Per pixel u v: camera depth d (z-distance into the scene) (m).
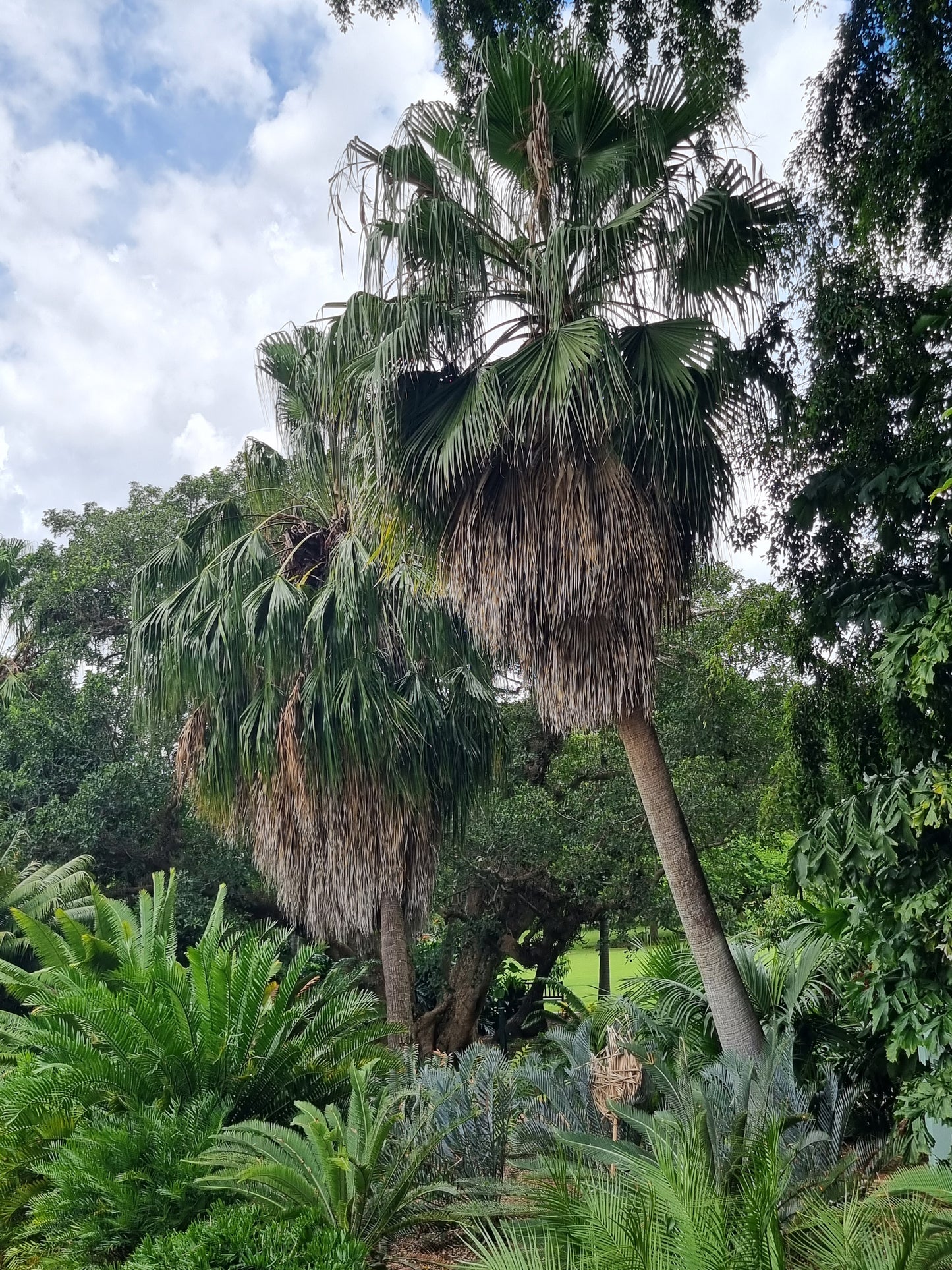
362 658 7.98
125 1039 5.27
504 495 5.25
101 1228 4.45
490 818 12.11
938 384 5.32
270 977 6.20
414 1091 5.12
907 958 4.57
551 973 15.18
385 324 5.46
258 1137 4.88
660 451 5.00
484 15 6.50
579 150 5.47
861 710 5.78
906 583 4.91
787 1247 3.16
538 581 5.16
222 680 8.23
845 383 5.64
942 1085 4.33
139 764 13.55
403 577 7.39
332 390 5.72
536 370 4.94
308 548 9.34
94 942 7.59
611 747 13.28
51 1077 5.38
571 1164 4.22
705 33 6.27
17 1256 5.00
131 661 8.88
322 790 7.93
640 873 12.56
